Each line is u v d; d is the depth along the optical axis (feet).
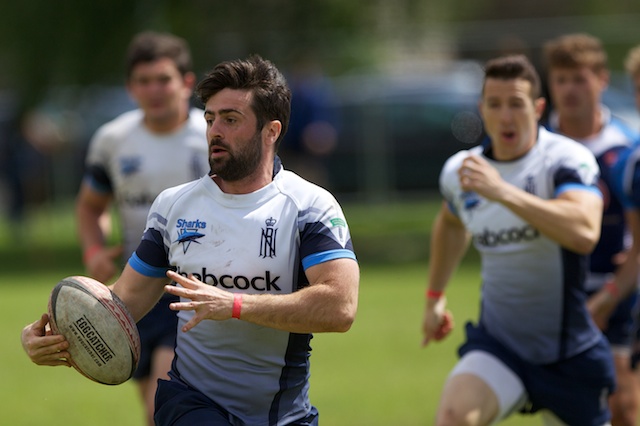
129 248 79.77
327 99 239.71
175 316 71.67
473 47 245.65
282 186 51.67
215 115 50.55
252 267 50.70
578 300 66.69
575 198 63.98
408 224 229.86
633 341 79.77
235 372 51.85
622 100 226.38
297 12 213.25
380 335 126.52
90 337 50.57
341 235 50.85
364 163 240.94
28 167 238.68
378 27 228.43
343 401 96.73
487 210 67.15
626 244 80.43
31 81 207.82
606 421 68.59
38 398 104.53
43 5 200.64
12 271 192.03
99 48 203.82
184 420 51.08
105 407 100.53
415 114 240.32
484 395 64.95
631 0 322.75
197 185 52.19
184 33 204.85
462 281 162.30
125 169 78.54
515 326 67.21
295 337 51.83
